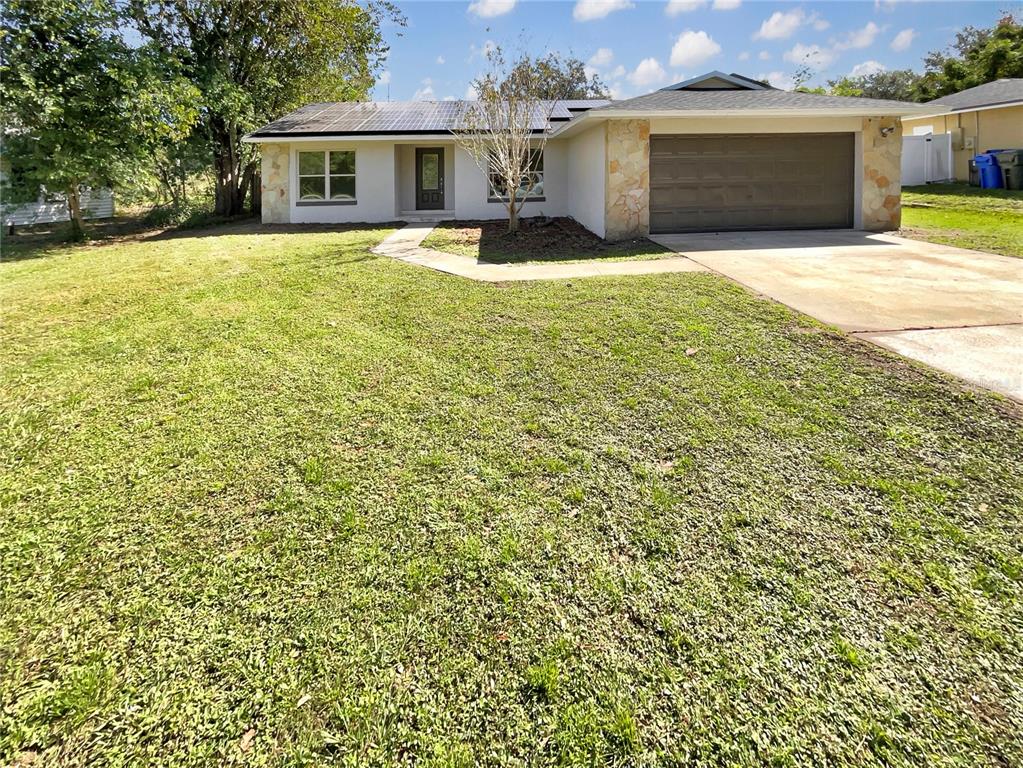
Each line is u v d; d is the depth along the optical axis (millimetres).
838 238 10773
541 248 10641
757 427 3740
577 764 1757
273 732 1864
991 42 26016
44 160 12828
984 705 1922
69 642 2209
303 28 18641
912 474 3189
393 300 6891
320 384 4578
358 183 16734
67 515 2982
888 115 11156
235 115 17844
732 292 6676
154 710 1938
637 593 2430
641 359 4883
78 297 7441
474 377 4660
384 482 3248
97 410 4191
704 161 11680
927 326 5312
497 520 2906
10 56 11789
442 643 2193
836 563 2568
